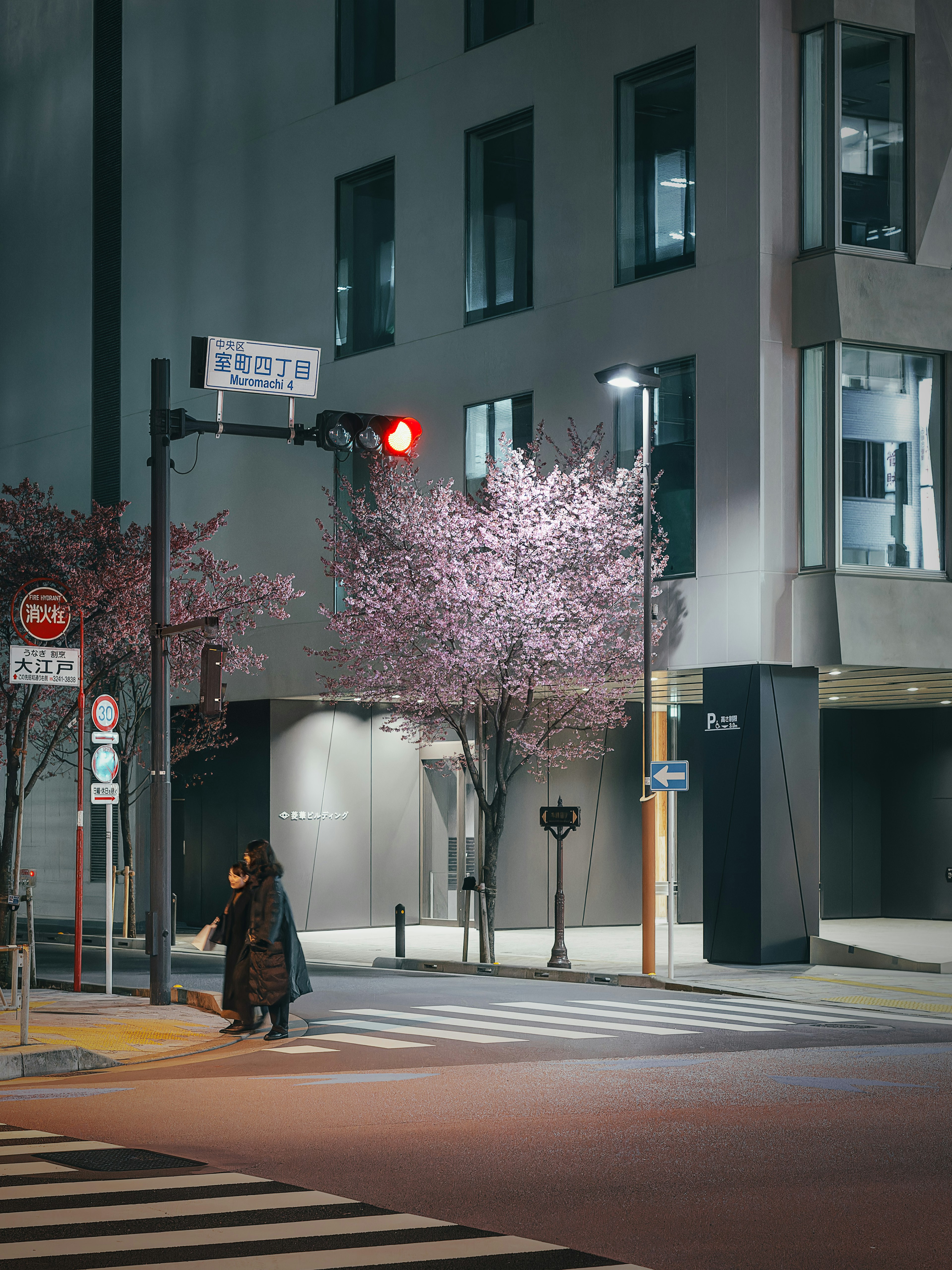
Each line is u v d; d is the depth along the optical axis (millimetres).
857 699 32062
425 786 34500
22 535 28531
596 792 33375
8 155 41938
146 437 36531
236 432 18328
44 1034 15578
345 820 33406
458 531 25672
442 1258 6910
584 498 25500
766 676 24234
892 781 35250
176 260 36062
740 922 24297
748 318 24391
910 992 20578
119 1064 14102
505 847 32188
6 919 21172
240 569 33875
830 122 24281
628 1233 7430
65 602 21438
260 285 33969
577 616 25094
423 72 30578
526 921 32438
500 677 24969
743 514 24359
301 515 32500
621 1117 10641
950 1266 6848
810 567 24375
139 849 36312
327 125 32625
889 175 24859
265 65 34219
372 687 26516
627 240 26625
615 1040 15297
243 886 16141
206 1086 12328
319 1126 10367
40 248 40469
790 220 24609
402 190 30875
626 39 26625
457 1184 8508
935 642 24531
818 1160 9156
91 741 26531
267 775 32625
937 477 25000
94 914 37688
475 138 29688
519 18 28828
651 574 22969
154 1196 8180
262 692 32938
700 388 25078
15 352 41031
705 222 25141
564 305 27531
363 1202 8070
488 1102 11328
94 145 38969
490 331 28922
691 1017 17422
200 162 35625
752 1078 12508
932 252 24953
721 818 24641
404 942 25609
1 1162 9117
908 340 24516
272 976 15461
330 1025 16703
